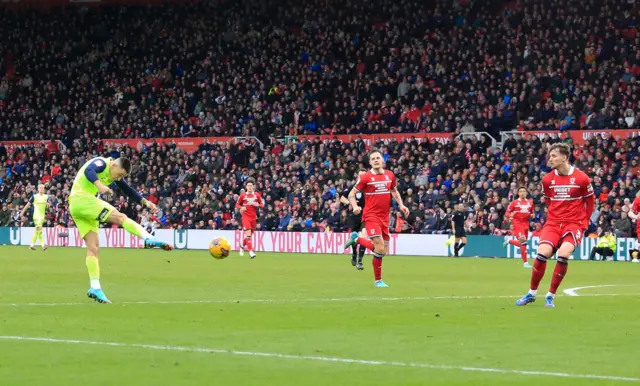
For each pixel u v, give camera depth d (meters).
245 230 41.34
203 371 10.88
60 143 63.59
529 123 51.12
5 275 27.89
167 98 64.19
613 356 12.12
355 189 23.98
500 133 50.50
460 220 43.16
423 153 50.72
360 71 59.78
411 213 46.88
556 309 17.95
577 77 52.38
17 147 63.72
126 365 11.26
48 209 57.94
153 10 69.44
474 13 59.00
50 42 70.88
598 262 39.28
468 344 13.13
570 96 51.72
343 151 53.19
